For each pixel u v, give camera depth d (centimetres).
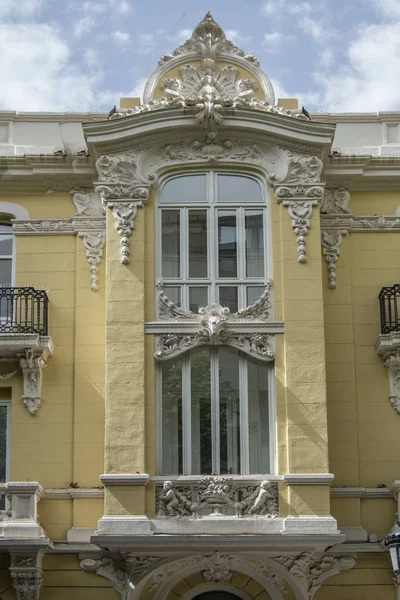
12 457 2230
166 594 2156
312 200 2281
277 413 2162
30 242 2370
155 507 2102
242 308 2231
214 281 2255
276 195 2284
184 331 2205
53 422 2255
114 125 2286
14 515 2116
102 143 2294
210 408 2188
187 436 2167
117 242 2248
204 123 2294
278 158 2320
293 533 2062
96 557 2169
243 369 2205
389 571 2188
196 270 2269
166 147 2325
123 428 2138
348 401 2275
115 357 2178
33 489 2123
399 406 2269
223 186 2322
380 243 2383
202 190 2320
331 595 2172
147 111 2283
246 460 2156
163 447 2167
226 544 2050
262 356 2194
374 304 2341
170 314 2222
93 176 2394
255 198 2314
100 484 2216
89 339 2305
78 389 2273
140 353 2181
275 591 2148
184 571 2142
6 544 2075
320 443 2134
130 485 2098
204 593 2189
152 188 2300
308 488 2106
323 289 2341
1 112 2467
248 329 2206
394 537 1750
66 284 2342
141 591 2136
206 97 2291
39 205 2398
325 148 2311
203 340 2200
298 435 2139
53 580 2164
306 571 2131
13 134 2464
